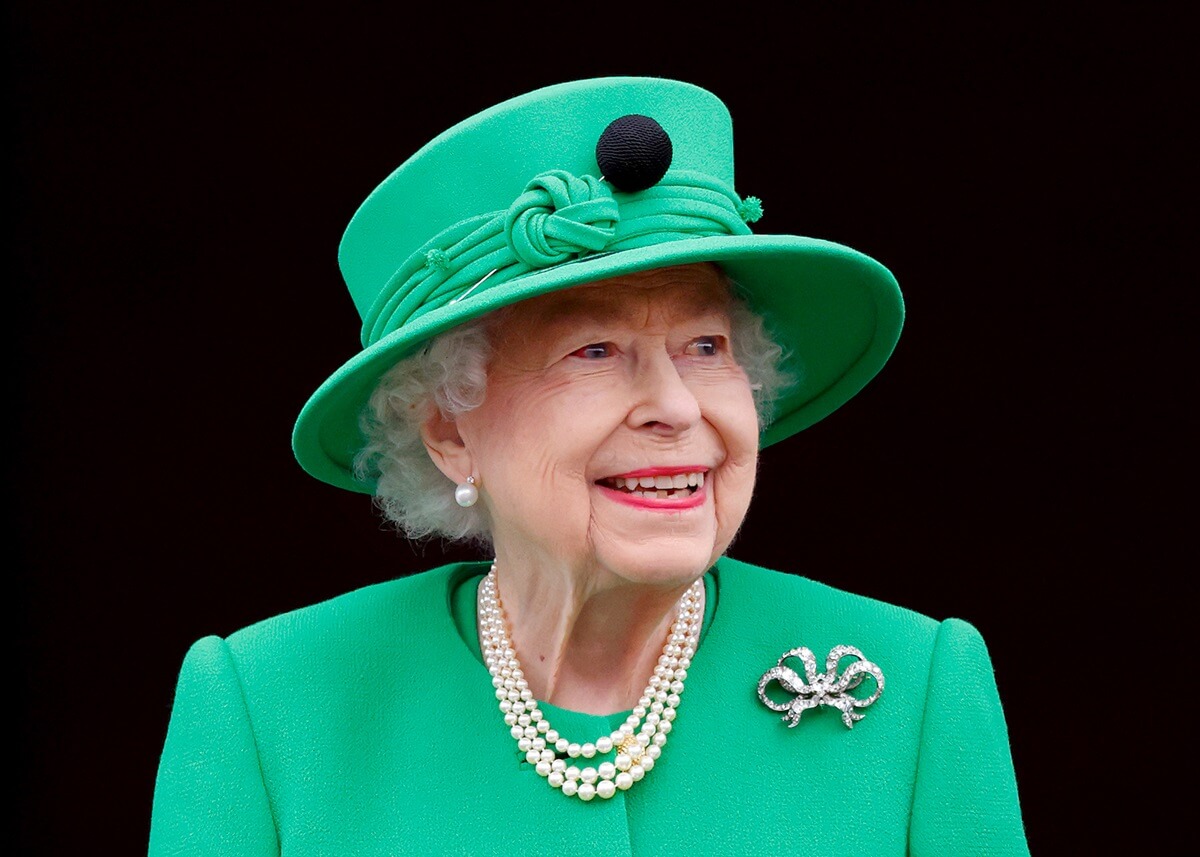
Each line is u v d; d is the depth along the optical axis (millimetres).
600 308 9391
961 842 10031
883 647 10578
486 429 9750
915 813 10156
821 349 11078
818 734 10234
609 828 9805
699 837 9898
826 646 10609
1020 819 10219
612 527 9383
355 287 10711
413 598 10961
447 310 9125
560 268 8969
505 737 10219
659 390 9289
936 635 10648
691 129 9914
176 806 10320
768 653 10570
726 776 10078
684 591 10219
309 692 10570
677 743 10188
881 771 10164
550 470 9414
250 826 10203
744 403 9680
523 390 9531
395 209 10031
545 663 10383
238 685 10625
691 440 9414
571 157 9594
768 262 10000
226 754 10375
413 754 10289
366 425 10633
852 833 9953
